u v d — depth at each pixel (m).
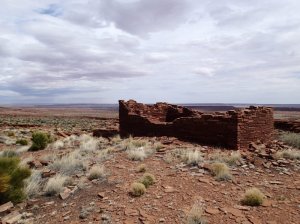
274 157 5.68
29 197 4.20
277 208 3.52
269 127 8.04
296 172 4.95
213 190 4.16
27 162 6.11
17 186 4.16
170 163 5.59
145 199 3.88
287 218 3.25
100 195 4.04
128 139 8.40
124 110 10.06
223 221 3.21
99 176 4.90
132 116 9.68
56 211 3.67
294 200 3.75
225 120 6.98
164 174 4.93
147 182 4.38
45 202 4.00
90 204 3.80
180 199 3.86
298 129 10.93
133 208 3.61
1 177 3.89
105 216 3.37
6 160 4.36
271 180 4.56
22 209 3.80
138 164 5.64
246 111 7.06
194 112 10.02
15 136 13.18
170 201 3.80
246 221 3.19
